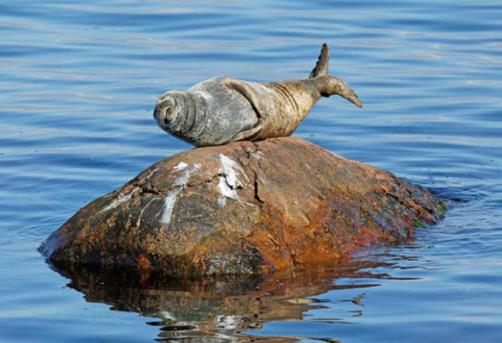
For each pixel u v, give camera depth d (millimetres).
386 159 52625
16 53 68562
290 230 38031
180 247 36594
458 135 56000
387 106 60219
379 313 32094
